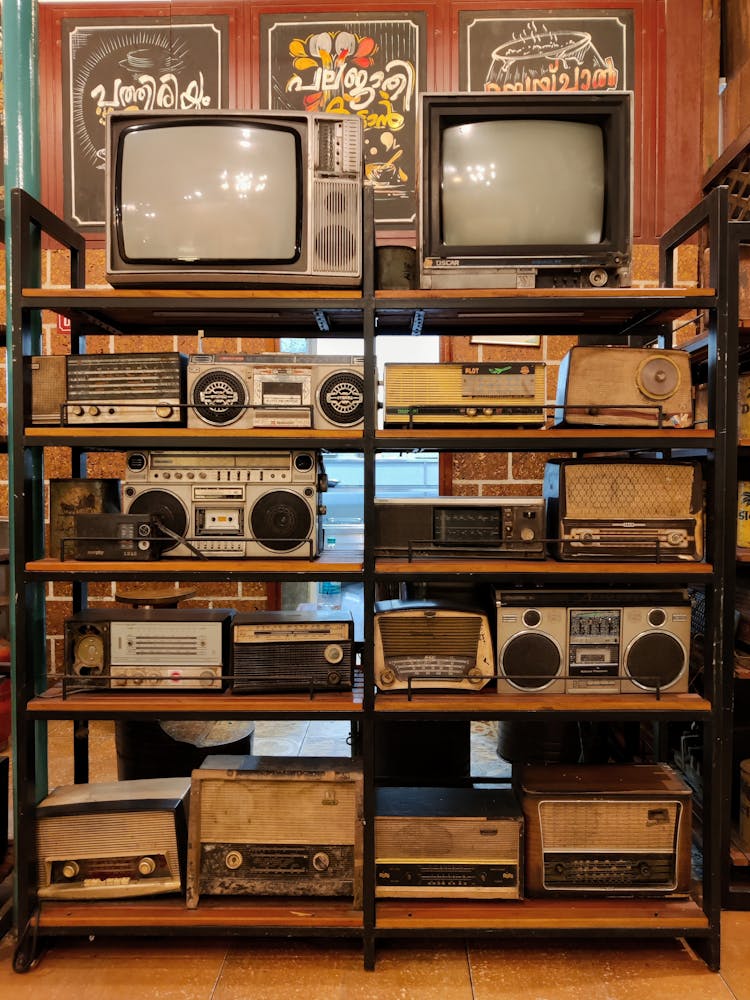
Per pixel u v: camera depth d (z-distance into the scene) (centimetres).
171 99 288
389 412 156
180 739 220
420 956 155
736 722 197
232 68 287
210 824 157
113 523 153
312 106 287
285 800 156
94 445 150
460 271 155
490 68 284
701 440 152
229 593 304
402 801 163
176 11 287
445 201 158
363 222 152
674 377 157
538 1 282
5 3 167
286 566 153
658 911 153
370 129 287
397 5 284
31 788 154
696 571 153
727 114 277
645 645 158
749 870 181
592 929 150
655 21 281
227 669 162
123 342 296
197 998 143
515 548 159
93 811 156
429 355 309
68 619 159
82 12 288
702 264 274
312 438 151
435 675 158
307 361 154
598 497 157
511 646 158
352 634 159
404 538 159
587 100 154
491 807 160
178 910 153
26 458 154
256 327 189
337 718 152
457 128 158
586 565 154
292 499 158
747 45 263
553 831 158
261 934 150
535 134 157
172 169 151
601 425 157
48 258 295
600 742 231
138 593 224
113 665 158
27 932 151
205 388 154
